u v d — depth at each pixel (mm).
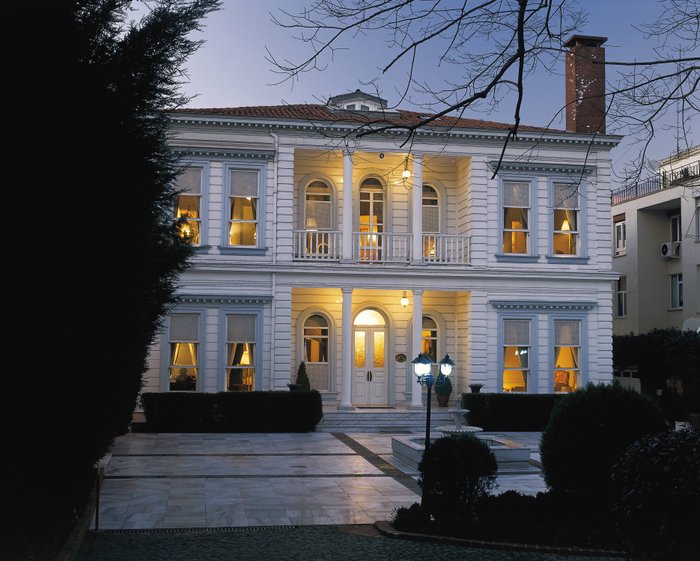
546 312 27578
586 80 27031
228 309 26078
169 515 12938
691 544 6844
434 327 28938
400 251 27953
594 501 12023
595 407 12242
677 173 14492
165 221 14352
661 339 31688
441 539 11016
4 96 7641
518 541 10844
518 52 8211
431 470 12203
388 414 25922
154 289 13508
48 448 8898
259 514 13109
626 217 36969
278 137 26406
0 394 7930
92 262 8727
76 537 9930
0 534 8289
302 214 27953
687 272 33344
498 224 27422
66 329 8453
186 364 25859
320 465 18359
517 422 25500
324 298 28125
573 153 27781
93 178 8578
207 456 19562
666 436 7609
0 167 7676
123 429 19984
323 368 28016
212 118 25750
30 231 7898
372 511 13422
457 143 27234
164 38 9078
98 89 8609
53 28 8086
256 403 24719
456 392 28484
